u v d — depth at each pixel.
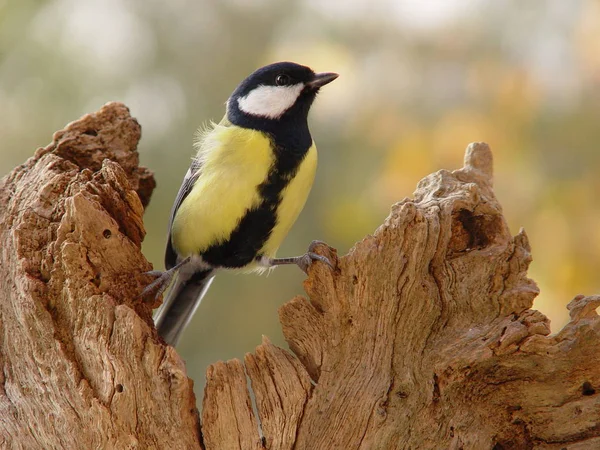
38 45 12.05
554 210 10.98
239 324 12.29
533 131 11.22
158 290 6.73
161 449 5.92
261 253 8.28
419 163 11.39
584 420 6.00
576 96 11.09
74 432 6.02
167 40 12.33
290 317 6.39
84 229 6.29
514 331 5.96
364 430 6.09
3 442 6.27
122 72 12.19
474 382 6.11
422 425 6.07
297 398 6.11
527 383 6.06
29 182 7.04
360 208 11.60
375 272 6.30
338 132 12.02
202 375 12.08
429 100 11.59
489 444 6.11
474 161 7.11
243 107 8.11
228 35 12.36
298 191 7.96
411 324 6.25
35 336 6.15
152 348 5.92
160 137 12.18
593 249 10.77
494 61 11.46
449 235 6.37
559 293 10.77
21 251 6.42
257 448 6.02
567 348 5.88
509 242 6.44
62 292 6.22
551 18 11.25
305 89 8.15
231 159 7.69
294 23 12.27
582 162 11.06
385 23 11.90
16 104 12.02
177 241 8.23
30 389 6.22
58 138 7.80
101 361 5.97
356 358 6.27
